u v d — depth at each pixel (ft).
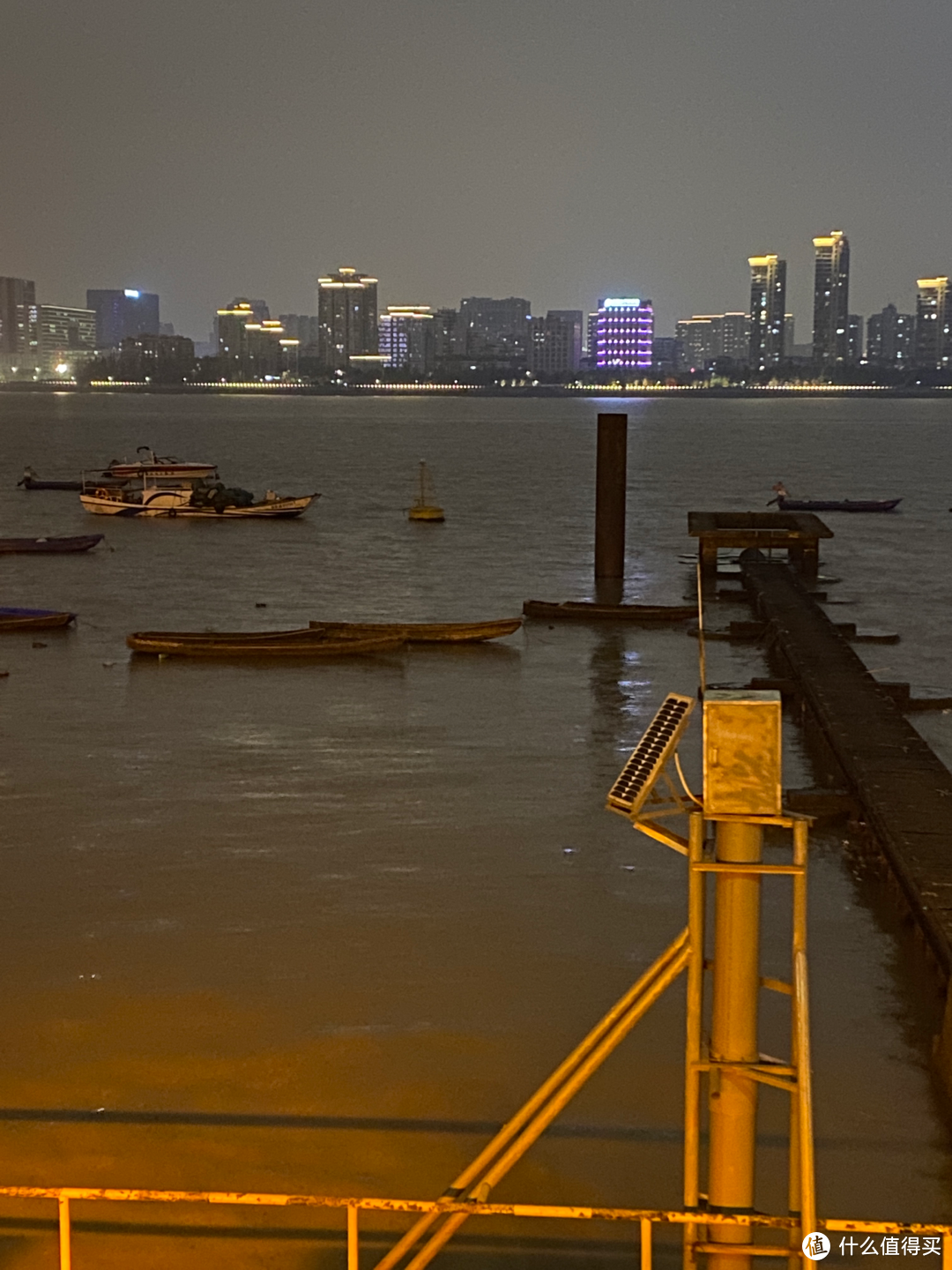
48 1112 35.55
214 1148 33.96
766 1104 36.35
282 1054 38.78
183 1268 29.32
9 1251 29.86
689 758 70.54
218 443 479.00
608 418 135.95
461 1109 36.01
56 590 131.75
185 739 73.77
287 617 116.37
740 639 102.89
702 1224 20.84
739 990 20.45
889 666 96.99
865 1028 40.98
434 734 75.25
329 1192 32.24
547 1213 21.18
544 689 86.58
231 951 45.93
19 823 59.36
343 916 49.01
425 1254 22.65
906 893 47.55
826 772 67.77
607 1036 21.44
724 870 20.27
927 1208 31.94
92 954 45.57
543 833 58.39
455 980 43.83
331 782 65.77
